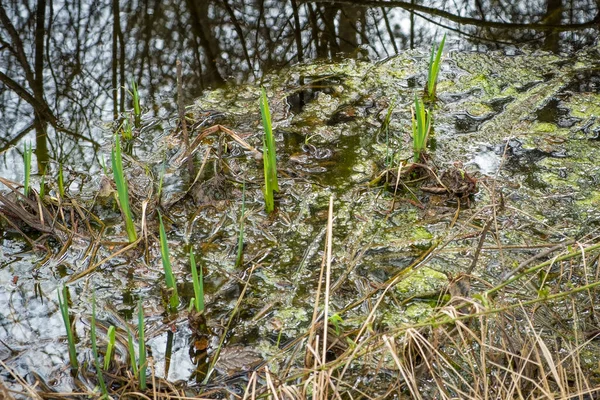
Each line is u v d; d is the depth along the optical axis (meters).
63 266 2.71
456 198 3.01
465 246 2.74
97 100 3.93
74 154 3.43
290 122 3.66
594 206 2.95
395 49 4.50
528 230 2.82
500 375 2.14
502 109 3.72
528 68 4.14
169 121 3.71
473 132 3.53
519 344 2.18
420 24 4.85
